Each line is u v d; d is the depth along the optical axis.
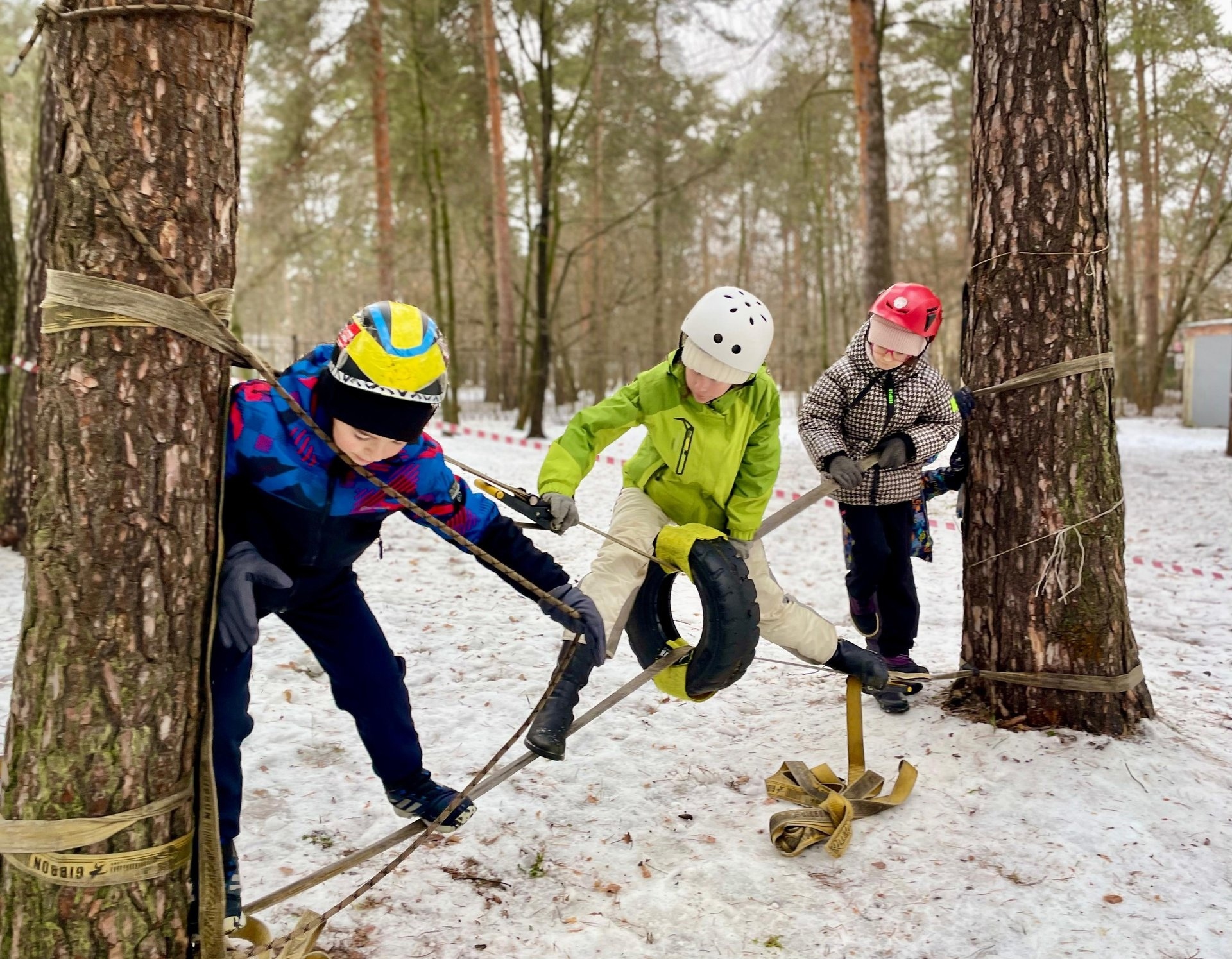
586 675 2.87
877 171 12.69
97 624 2.02
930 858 3.02
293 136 17.27
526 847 3.11
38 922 2.07
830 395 4.09
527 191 23.64
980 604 4.05
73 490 2.00
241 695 2.33
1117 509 3.88
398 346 2.07
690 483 3.36
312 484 2.23
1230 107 18.02
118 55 1.98
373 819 3.26
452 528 2.45
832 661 3.40
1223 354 19.80
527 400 18.58
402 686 2.64
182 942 2.23
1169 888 2.85
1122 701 3.85
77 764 2.03
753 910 2.77
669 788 3.56
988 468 4.00
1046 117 3.82
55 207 2.02
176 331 2.05
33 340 6.57
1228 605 6.45
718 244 37.97
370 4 16.81
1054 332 3.85
